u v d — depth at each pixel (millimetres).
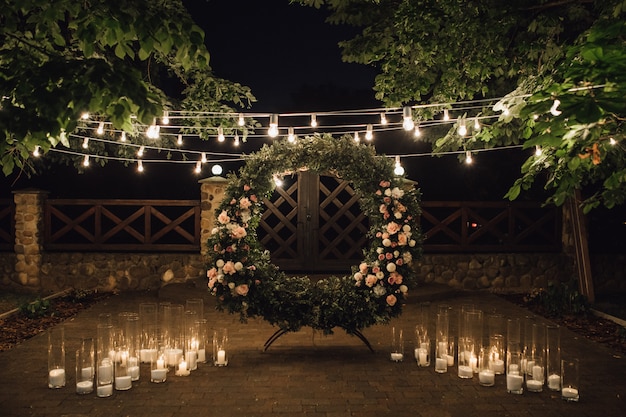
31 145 4070
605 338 7109
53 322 7883
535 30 7324
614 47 2994
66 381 5398
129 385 5199
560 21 7555
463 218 10617
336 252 10312
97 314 8430
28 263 10133
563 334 7312
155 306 6230
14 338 6957
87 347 5113
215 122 9344
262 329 7547
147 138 10484
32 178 13680
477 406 4844
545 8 7117
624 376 5617
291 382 5418
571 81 3164
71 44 7832
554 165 4562
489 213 13469
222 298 6398
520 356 5730
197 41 4184
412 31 7195
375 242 6406
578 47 3293
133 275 10258
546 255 10461
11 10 4371
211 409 4746
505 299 9805
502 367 5734
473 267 10375
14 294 9789
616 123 3475
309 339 7020
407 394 5113
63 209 13930
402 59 7789
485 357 5582
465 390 5219
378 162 6469
